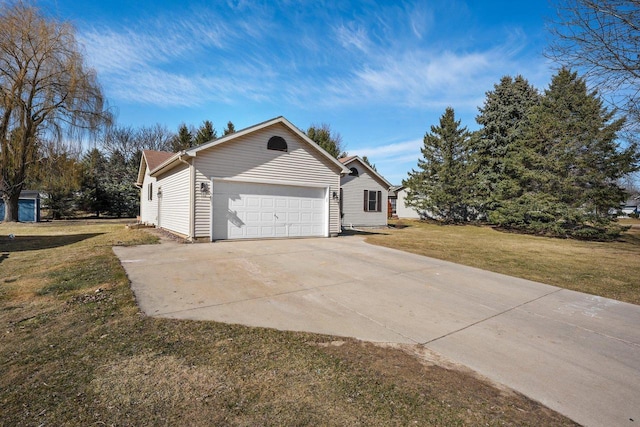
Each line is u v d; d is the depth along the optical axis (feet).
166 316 13.05
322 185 41.14
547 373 9.86
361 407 7.69
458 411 7.72
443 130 76.89
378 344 11.39
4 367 8.94
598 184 52.26
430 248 35.01
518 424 7.36
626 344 12.34
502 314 15.23
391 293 17.78
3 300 14.53
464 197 75.82
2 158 57.72
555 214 55.57
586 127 51.83
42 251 27.45
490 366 10.14
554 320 14.73
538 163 57.26
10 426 6.61
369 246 34.47
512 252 34.83
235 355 10.00
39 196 74.74
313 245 33.55
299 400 7.86
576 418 7.69
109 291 15.97
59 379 8.39
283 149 37.88
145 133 130.31
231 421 6.99
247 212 35.81
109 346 10.30
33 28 54.95
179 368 9.09
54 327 11.70
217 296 15.98
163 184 46.32
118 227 54.49
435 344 11.62
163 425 6.79
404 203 89.35
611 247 41.96
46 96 58.65
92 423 6.77
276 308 14.64
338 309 14.89
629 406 8.28
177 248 29.04
